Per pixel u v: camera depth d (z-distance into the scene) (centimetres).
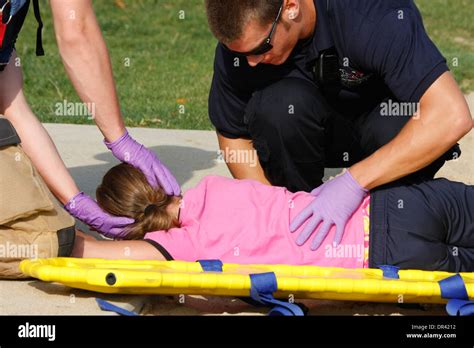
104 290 612
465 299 618
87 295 647
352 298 633
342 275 648
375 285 609
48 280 605
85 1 698
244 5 680
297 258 679
